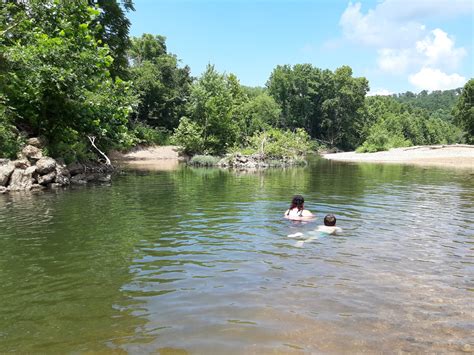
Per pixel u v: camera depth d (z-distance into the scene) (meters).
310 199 12.27
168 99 56.09
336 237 7.40
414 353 3.36
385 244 6.91
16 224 8.45
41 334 3.69
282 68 83.44
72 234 7.57
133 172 23.94
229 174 22.84
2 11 17.23
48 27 18.03
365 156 47.09
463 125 69.50
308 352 3.37
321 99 83.62
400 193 13.81
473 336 3.66
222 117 40.88
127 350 3.39
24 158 15.02
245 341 3.55
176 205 11.02
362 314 4.11
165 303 4.39
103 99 18.84
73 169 18.06
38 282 5.04
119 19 31.41
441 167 28.97
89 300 4.48
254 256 6.17
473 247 6.77
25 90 16.41
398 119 90.38
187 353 3.35
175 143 43.12
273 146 33.72
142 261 5.92
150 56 64.38
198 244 6.88
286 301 4.43
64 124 18.27
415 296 4.60
